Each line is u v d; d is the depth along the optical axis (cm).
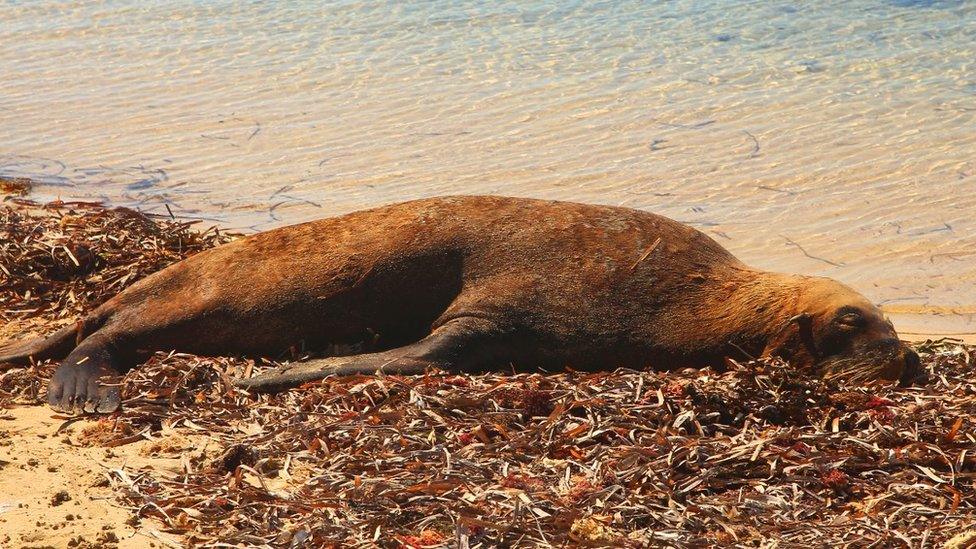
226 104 2941
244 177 2447
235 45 3462
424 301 1506
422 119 2775
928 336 1731
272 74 3169
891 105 2792
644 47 3303
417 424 1230
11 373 1452
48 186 2408
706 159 2497
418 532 1002
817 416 1271
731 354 1458
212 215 2239
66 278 1798
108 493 1098
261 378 1387
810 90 2914
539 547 970
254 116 2839
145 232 1923
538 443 1196
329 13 3769
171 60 3344
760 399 1277
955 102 2794
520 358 1470
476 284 1488
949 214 2209
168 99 2998
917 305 1864
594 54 3250
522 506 1027
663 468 1123
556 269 1488
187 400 1351
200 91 3053
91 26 3741
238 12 3831
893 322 1800
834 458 1155
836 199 2289
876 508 1077
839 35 3359
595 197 2305
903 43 3262
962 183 2344
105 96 3038
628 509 1042
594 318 1468
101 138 2722
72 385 1391
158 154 2603
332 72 3162
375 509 1041
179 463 1177
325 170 2473
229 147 2633
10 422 1304
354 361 1416
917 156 2484
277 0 3953
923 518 1054
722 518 1043
